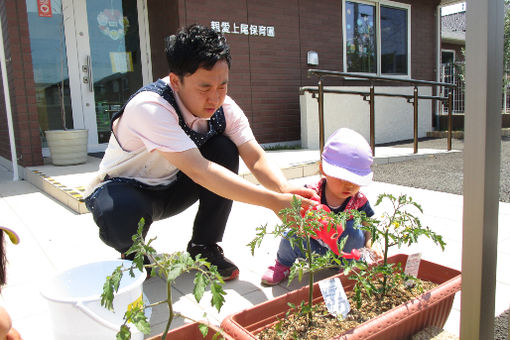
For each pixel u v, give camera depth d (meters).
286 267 1.81
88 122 5.76
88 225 2.83
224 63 1.48
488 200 0.84
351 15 7.22
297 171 4.24
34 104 4.67
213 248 1.91
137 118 1.55
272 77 6.28
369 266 1.31
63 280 1.37
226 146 1.85
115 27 5.84
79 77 5.64
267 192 1.40
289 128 6.54
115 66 5.90
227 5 5.74
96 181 1.94
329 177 1.65
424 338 1.21
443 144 6.78
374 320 1.09
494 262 0.88
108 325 1.18
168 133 1.51
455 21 14.77
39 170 4.42
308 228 1.17
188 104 1.59
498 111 0.83
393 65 7.97
